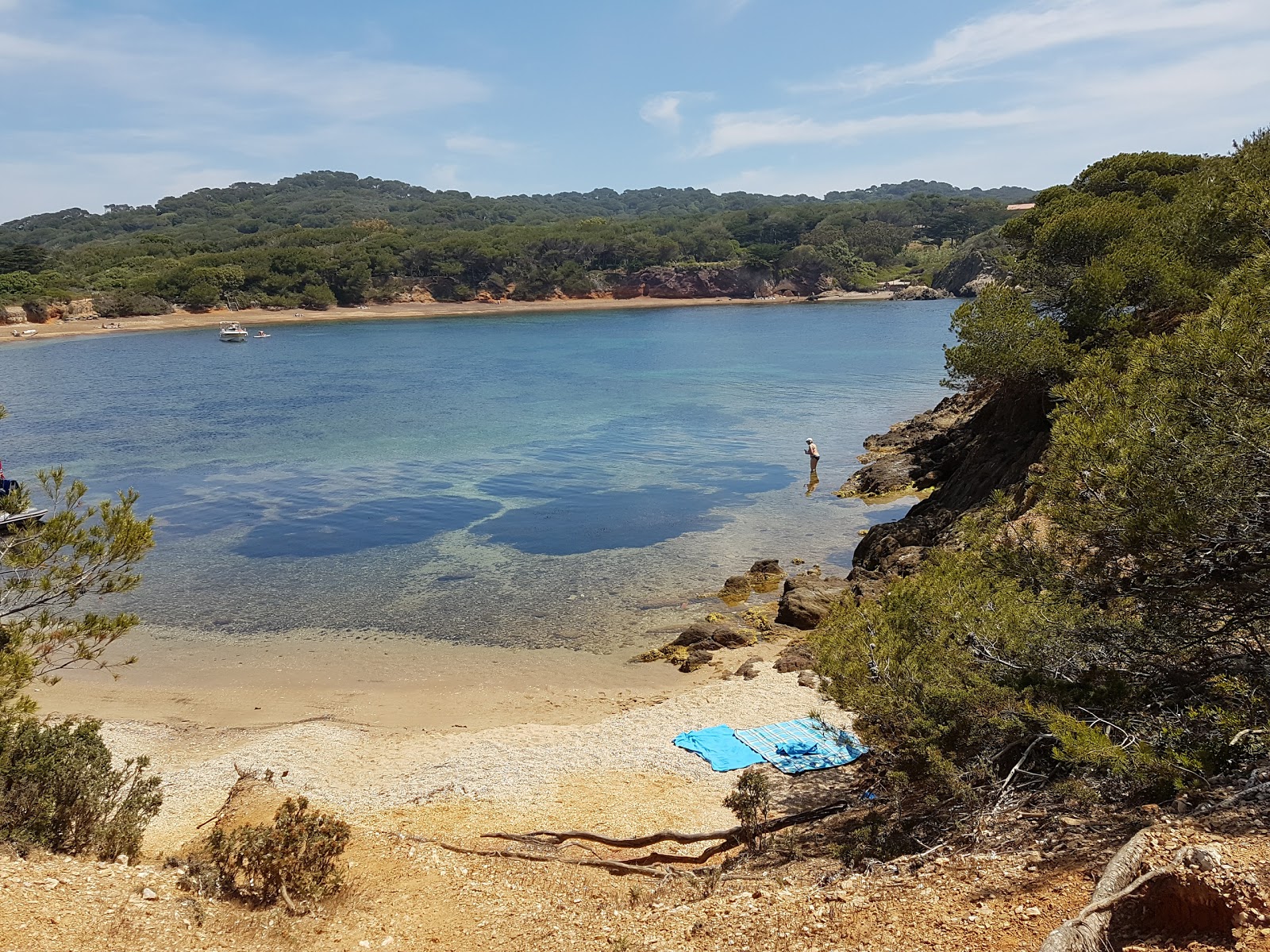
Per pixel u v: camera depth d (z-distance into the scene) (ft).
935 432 160.86
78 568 38.99
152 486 142.31
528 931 31.63
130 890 31.94
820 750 54.90
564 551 107.76
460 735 62.75
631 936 28.86
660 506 127.65
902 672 35.83
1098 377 37.17
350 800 52.21
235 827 45.83
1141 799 26.86
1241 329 29.35
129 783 54.80
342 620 86.48
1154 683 31.96
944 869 26.58
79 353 367.45
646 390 247.91
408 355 353.51
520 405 222.69
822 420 197.26
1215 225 66.64
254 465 156.97
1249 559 30.27
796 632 79.66
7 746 37.27
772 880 32.30
